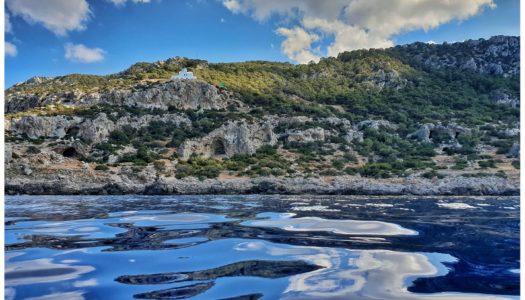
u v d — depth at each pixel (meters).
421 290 3.09
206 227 6.55
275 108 57.31
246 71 77.94
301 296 2.93
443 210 10.27
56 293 2.98
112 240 5.23
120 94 55.16
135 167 34.62
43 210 10.30
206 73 71.56
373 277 3.43
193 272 3.57
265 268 3.73
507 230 6.24
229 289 3.08
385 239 5.32
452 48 91.56
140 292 3.00
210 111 54.53
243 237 5.48
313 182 28.08
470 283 3.28
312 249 4.62
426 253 4.40
